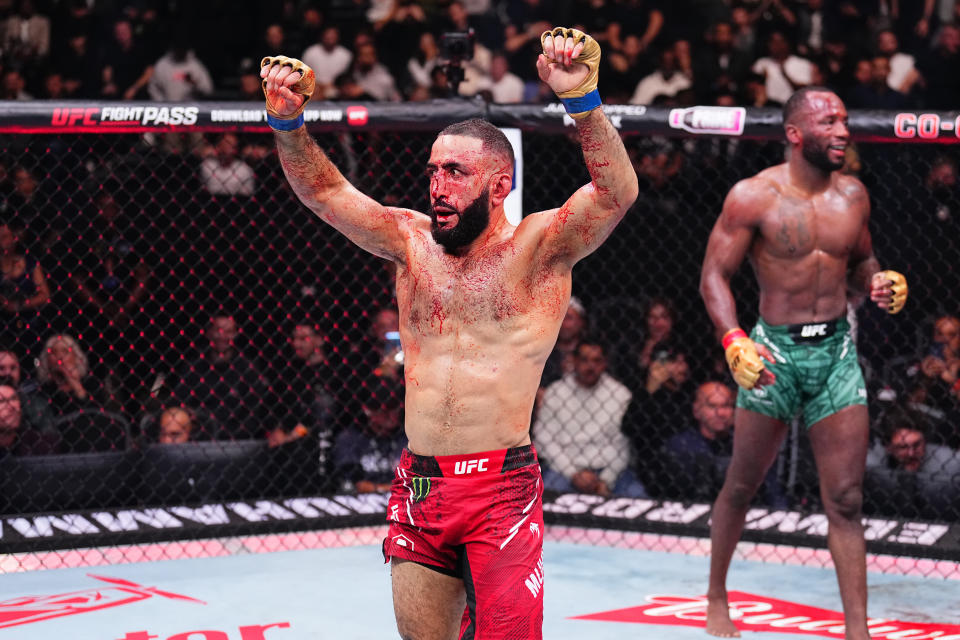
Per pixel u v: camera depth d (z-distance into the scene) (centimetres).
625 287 567
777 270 337
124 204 554
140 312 530
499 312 225
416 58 768
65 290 533
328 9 794
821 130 326
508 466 226
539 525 231
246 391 508
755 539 450
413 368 233
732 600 390
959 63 759
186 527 450
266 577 414
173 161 561
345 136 546
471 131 225
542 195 569
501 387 225
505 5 805
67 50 741
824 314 336
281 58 220
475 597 226
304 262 559
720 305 334
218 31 773
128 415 523
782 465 488
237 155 568
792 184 339
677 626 359
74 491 464
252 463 487
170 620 361
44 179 528
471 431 225
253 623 358
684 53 724
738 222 338
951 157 576
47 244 523
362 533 472
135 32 754
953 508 459
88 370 508
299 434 495
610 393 507
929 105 748
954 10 782
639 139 589
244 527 459
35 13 737
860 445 333
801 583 411
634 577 417
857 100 721
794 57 745
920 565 430
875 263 352
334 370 528
